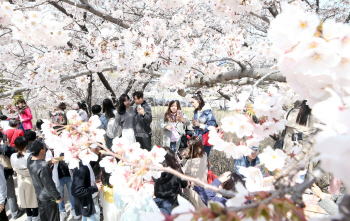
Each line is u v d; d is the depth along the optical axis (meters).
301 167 0.62
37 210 3.26
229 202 0.60
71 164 1.31
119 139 1.39
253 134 1.10
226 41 3.18
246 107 1.10
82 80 4.87
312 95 0.68
